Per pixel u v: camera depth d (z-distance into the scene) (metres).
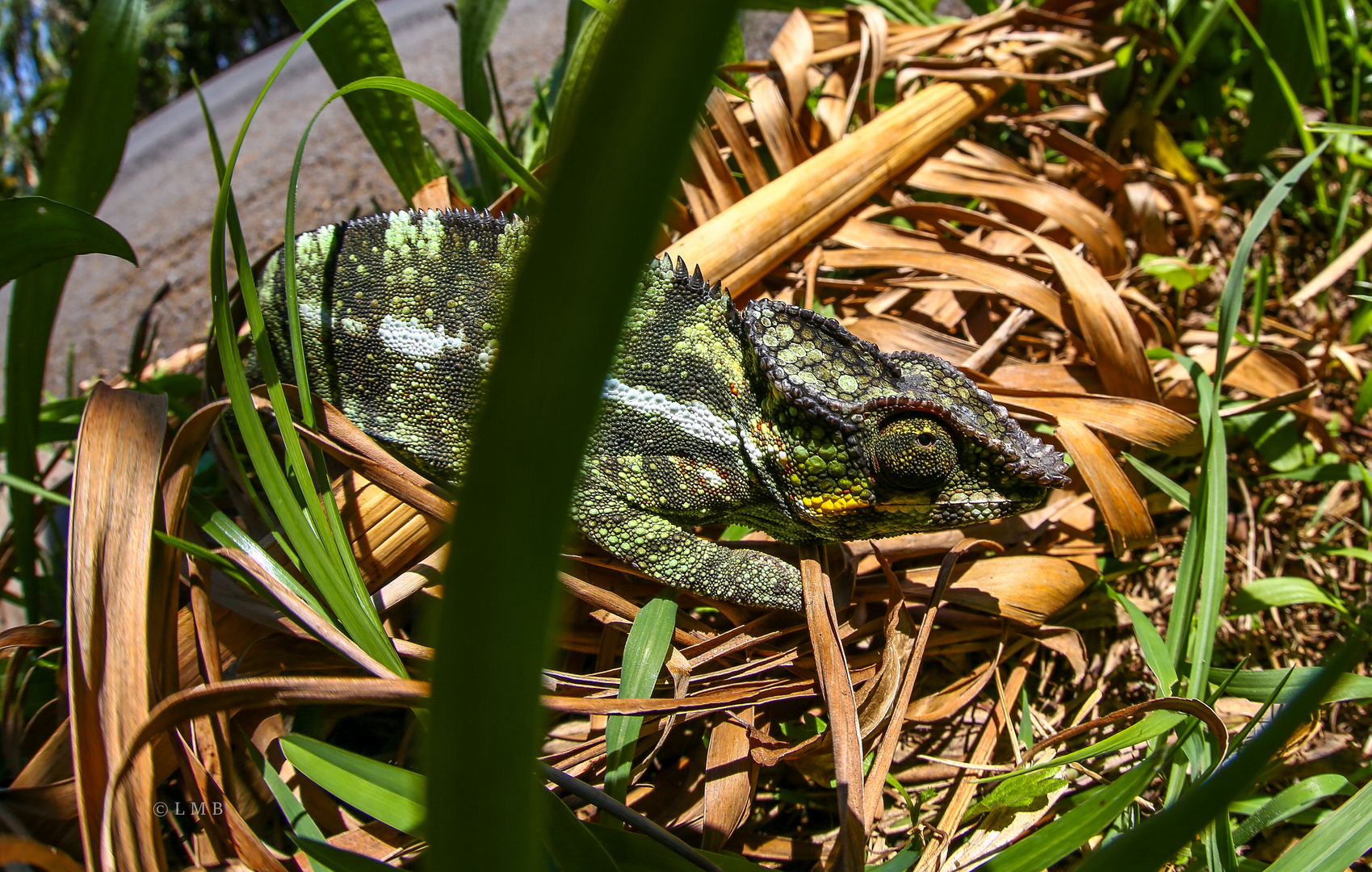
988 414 0.34
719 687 0.33
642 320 0.35
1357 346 0.42
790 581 0.34
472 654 0.18
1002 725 0.35
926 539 0.37
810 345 0.34
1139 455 0.39
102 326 0.56
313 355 0.36
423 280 0.35
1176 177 0.44
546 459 0.16
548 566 0.18
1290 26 0.43
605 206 0.15
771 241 0.39
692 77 0.14
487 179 0.43
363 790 0.30
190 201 0.64
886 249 0.40
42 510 0.37
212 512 0.33
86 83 0.35
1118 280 0.41
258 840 0.31
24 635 0.33
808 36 0.43
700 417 0.34
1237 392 0.40
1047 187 0.41
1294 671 0.33
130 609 0.31
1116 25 0.45
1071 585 0.36
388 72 0.39
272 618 0.33
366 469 0.34
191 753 0.31
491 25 0.42
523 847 0.21
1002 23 0.45
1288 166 0.45
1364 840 0.30
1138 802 0.33
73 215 0.32
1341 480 0.38
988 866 0.31
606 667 0.35
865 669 0.34
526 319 0.16
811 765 0.33
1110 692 0.36
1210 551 0.34
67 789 0.31
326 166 0.61
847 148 0.41
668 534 0.34
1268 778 0.34
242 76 0.83
